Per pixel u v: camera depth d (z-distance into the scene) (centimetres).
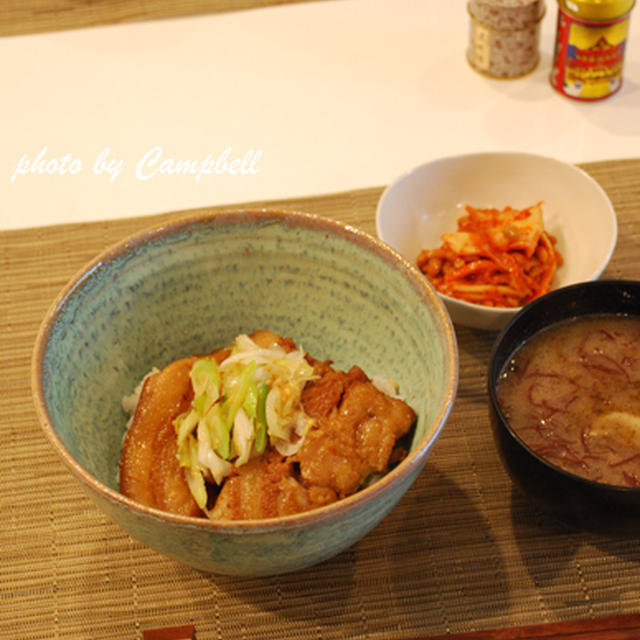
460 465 74
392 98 92
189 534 64
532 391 71
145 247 73
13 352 79
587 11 87
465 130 90
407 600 70
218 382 71
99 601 71
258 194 86
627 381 71
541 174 82
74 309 71
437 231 83
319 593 71
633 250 81
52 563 72
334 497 69
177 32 99
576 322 73
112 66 97
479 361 78
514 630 69
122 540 73
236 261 75
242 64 96
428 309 70
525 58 92
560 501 68
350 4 100
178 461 71
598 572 71
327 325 76
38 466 75
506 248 80
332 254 74
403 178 82
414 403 72
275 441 71
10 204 87
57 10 101
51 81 96
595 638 69
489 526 72
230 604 71
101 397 73
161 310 75
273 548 65
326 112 92
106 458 72
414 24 98
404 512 73
